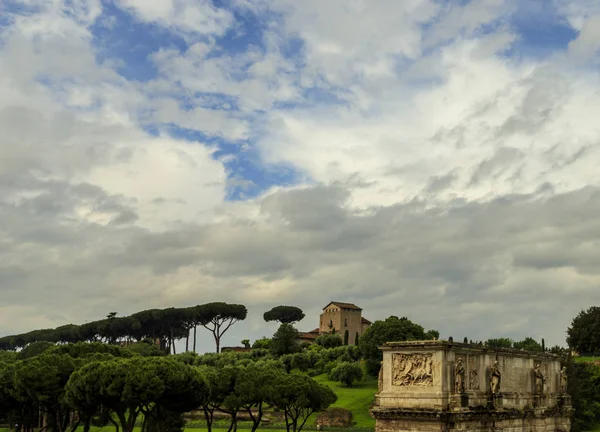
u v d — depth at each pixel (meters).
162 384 87.62
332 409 152.00
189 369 94.38
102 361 92.75
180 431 105.12
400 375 83.81
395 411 81.62
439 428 78.75
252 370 110.88
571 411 111.31
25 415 113.75
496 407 88.00
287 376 111.50
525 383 100.81
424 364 82.25
